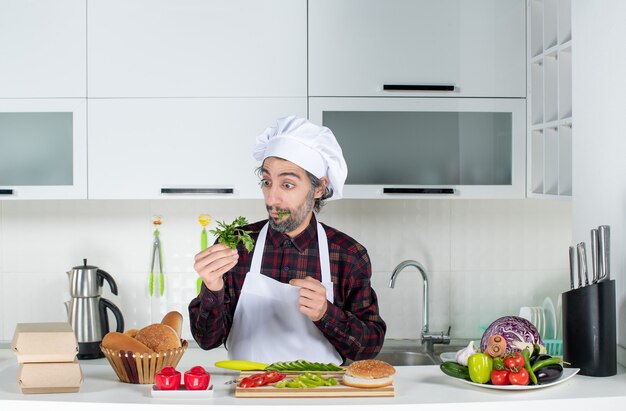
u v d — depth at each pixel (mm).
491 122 2793
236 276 2154
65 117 2732
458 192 2771
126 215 3088
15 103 2707
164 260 3090
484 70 2771
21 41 2701
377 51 2746
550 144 2666
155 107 2723
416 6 2752
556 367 1604
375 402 1489
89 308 2809
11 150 2730
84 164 2719
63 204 3082
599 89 1944
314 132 1999
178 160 2732
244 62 2727
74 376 1552
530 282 3170
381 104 2748
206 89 2725
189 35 2717
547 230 3166
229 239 1782
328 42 2734
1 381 1661
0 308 3090
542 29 2723
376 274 3137
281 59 2730
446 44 2762
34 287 3088
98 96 2715
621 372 1759
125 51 2713
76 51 2707
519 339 1626
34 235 3082
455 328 3162
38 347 1543
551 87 2646
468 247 3154
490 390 1585
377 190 2756
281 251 2160
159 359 1626
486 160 2797
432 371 1753
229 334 2150
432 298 3152
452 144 2791
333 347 2119
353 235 3131
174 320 1778
